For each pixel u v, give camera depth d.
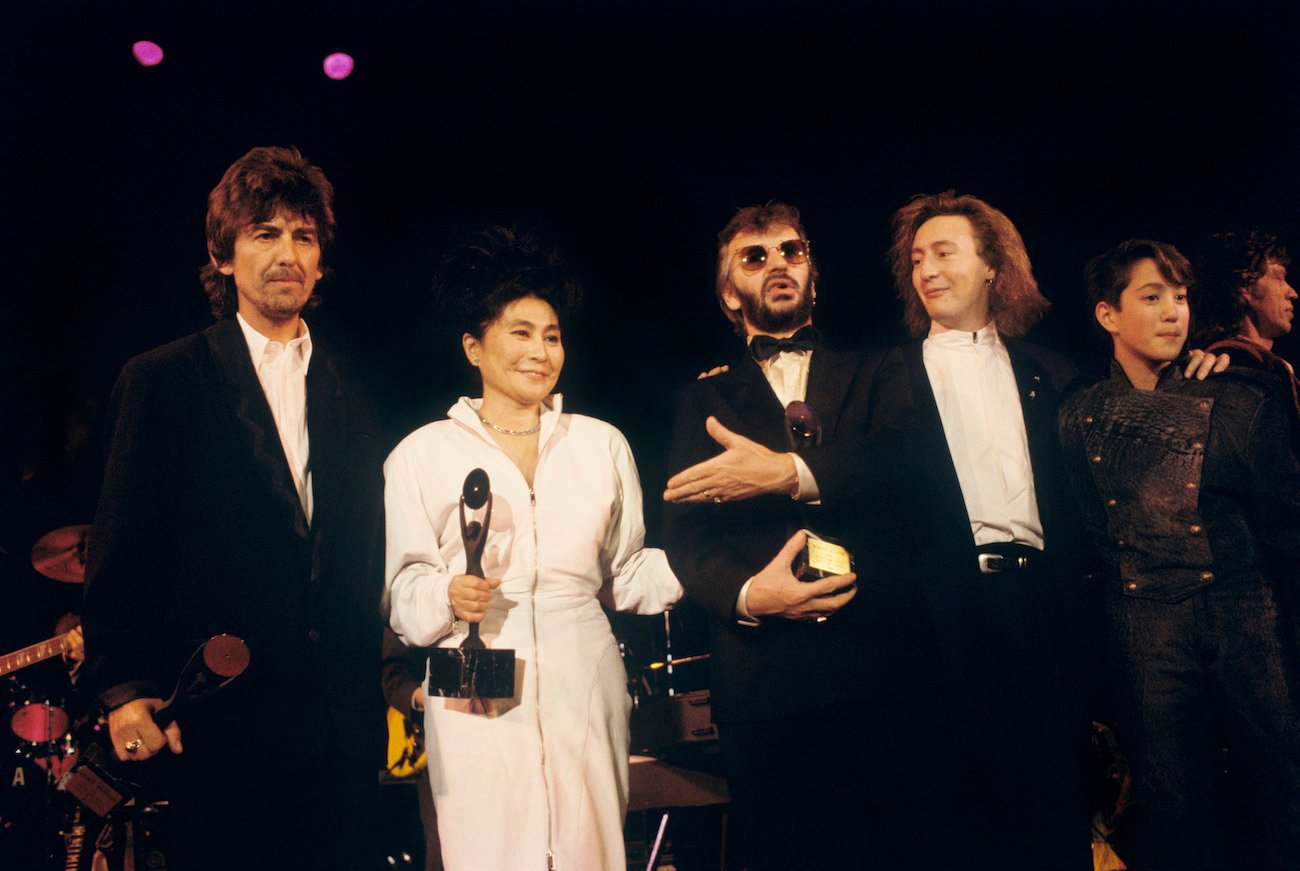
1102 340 5.87
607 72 8.88
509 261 4.77
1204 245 6.14
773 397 4.81
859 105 8.66
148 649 4.07
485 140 8.87
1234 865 4.71
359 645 4.33
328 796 4.14
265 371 4.57
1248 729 4.76
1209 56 8.04
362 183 8.75
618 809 4.28
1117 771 5.10
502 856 4.09
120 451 4.15
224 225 4.63
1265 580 4.90
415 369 8.61
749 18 8.68
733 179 8.82
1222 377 5.17
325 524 4.34
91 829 6.13
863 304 8.41
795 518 4.56
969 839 4.26
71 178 7.97
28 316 7.78
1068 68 8.32
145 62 8.02
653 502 8.61
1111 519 5.09
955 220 5.56
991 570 4.94
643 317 8.91
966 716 4.60
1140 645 4.91
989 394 5.33
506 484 4.52
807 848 4.23
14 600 7.16
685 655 7.49
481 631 4.33
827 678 4.25
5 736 6.49
